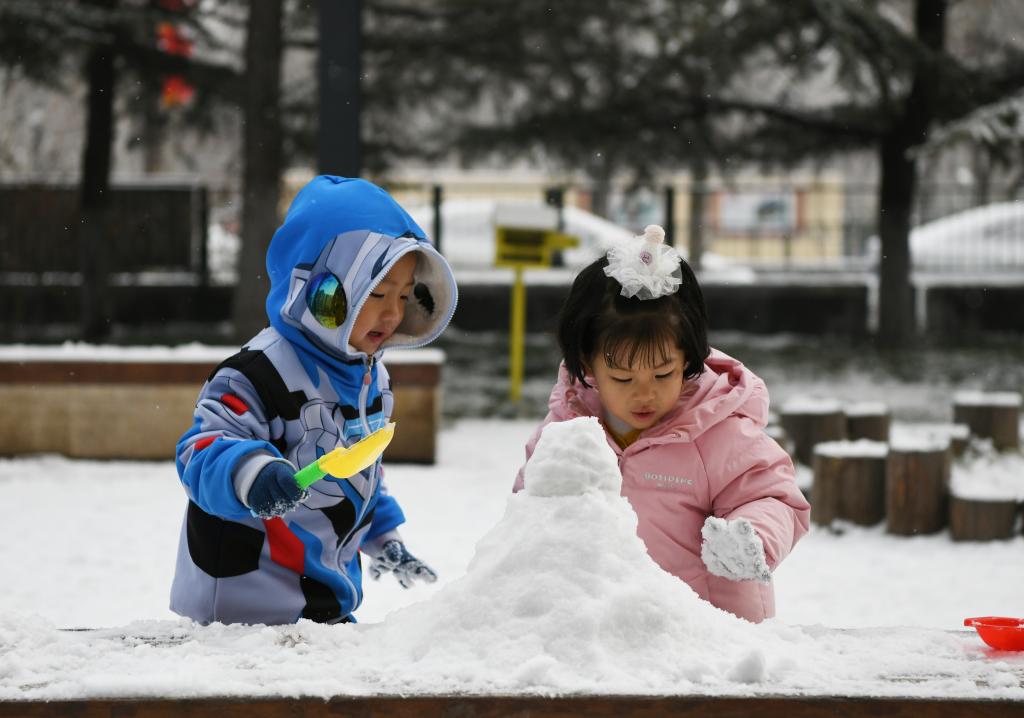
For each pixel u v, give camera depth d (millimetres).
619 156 28656
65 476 14797
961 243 37500
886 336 29875
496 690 3318
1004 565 10969
